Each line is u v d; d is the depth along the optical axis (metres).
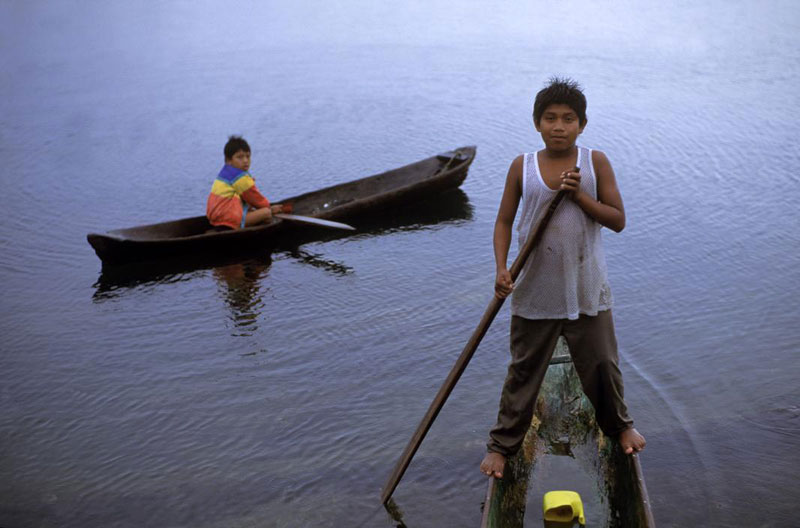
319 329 5.19
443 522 3.34
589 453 3.50
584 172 3.25
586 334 3.33
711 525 3.22
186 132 10.18
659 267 5.80
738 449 3.68
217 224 6.81
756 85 11.16
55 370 4.82
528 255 3.22
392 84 12.12
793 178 7.62
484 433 3.90
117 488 3.68
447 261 6.22
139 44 15.52
